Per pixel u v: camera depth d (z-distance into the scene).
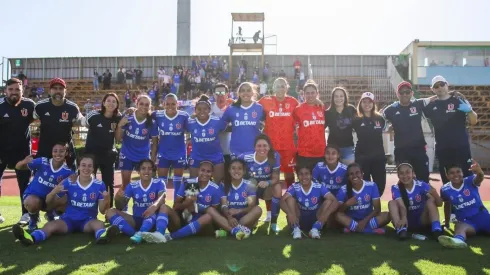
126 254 5.21
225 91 8.86
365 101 7.45
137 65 33.94
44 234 5.88
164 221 6.09
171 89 28.67
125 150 7.80
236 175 6.73
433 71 28.03
